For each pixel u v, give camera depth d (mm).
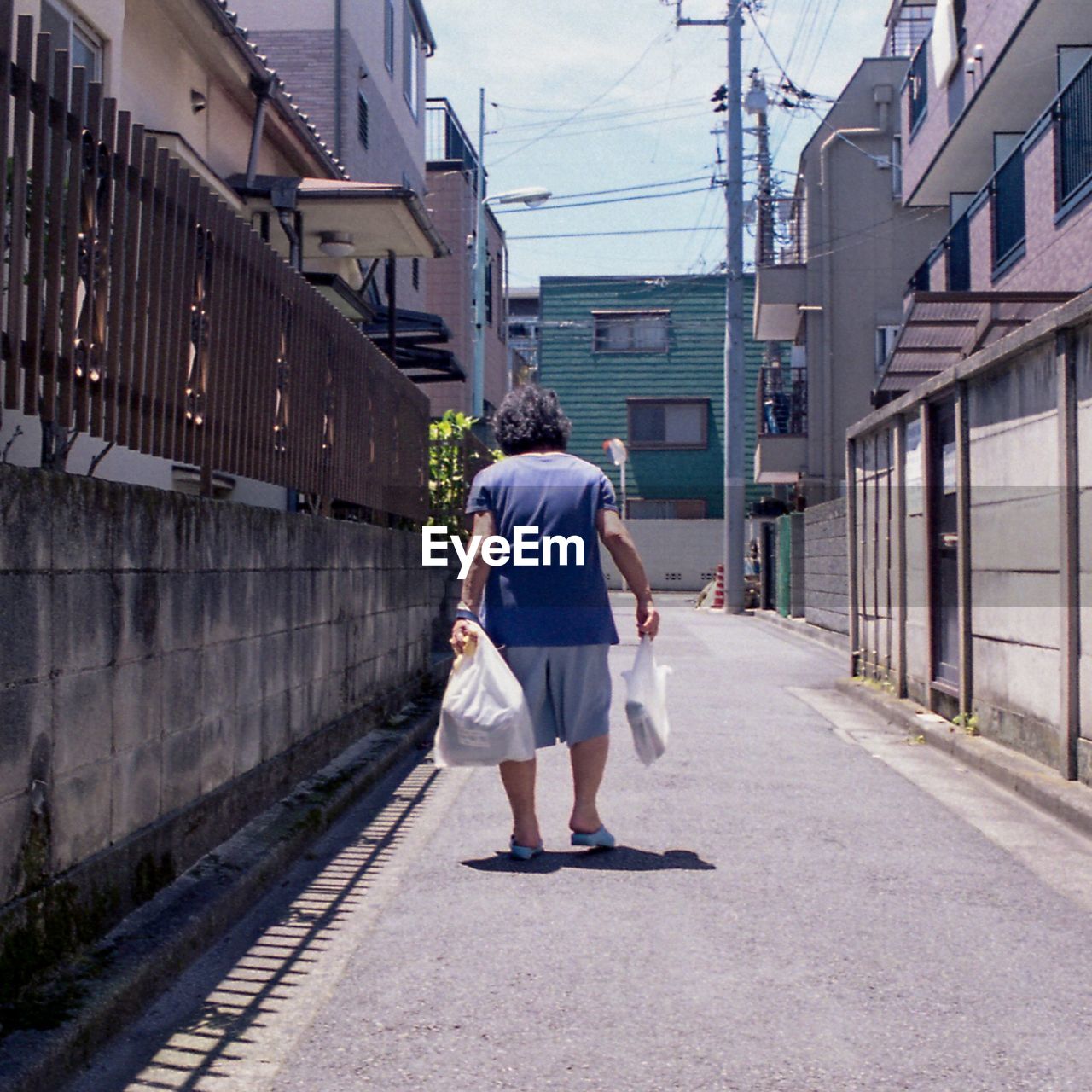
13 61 3379
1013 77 15203
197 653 4645
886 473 10570
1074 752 6152
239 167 12703
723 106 25828
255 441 5672
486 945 3943
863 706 10125
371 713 7789
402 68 22703
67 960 3436
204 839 4656
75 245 3732
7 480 3162
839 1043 3168
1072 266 12164
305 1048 3164
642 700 5211
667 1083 2926
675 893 4508
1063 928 4152
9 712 3170
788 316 27031
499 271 34875
